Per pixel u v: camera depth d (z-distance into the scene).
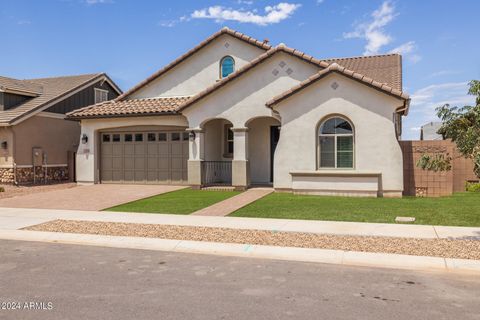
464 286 6.48
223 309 5.53
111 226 11.33
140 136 21.02
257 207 13.77
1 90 23.33
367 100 15.55
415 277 6.95
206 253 8.74
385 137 15.38
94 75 28.83
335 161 16.05
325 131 16.19
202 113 18.64
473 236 9.48
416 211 12.55
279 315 5.32
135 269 7.52
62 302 5.82
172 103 20.34
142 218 12.45
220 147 20.80
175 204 14.83
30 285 6.60
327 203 14.21
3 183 22.67
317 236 9.76
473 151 8.67
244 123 18.08
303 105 16.33
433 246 8.66
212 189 18.39
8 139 22.58
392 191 15.37
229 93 18.28
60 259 8.26
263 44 20.23
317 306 5.63
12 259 8.27
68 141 25.95
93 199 16.59
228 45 21.06
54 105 24.88
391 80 19.39
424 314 5.34
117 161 21.39
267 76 17.83
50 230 10.97
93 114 20.58
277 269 7.48
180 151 20.36
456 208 12.92
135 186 20.20
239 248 8.84
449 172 15.47
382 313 5.38
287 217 12.10
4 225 11.66
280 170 16.75
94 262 8.02
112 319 5.21
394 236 9.60
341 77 15.81
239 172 17.98
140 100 22.31
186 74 21.84
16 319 5.23
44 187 21.44
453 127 9.07
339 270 7.39
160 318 5.23
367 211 12.70
